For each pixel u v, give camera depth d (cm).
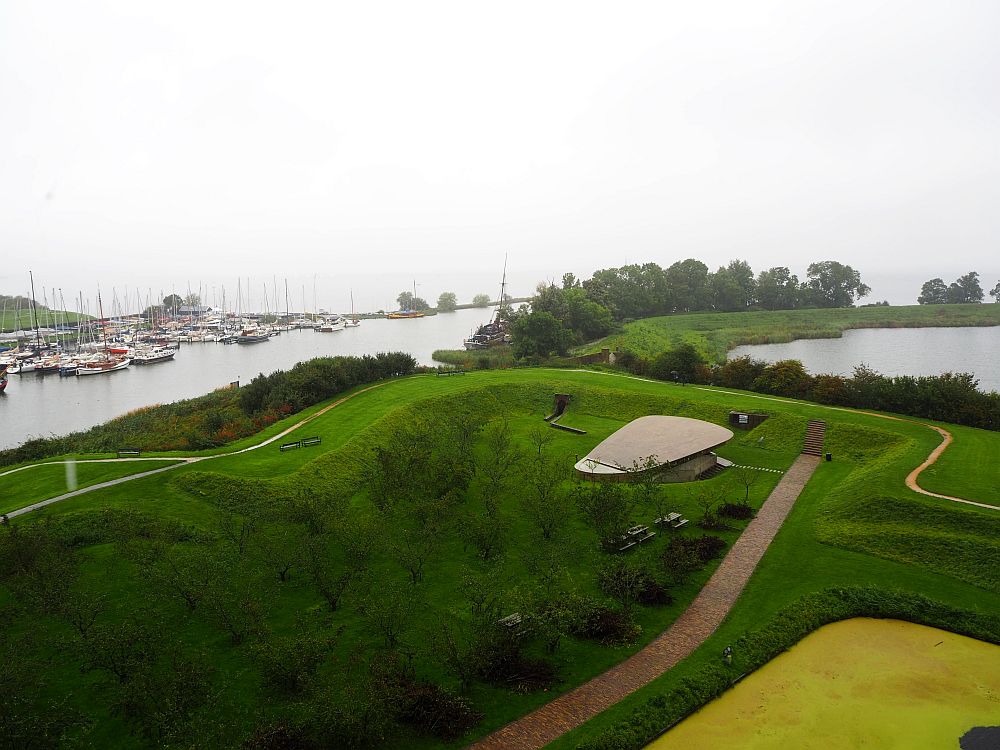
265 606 2762
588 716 2156
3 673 2022
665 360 7725
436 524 3494
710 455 4950
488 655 2325
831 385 6197
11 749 1834
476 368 9194
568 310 12875
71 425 8075
